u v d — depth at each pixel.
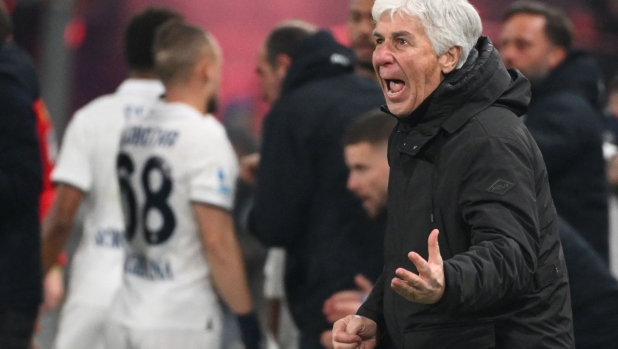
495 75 8.35
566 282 8.59
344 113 13.50
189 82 14.00
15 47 13.52
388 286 8.73
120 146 14.19
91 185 15.61
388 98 8.41
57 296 17.84
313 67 14.00
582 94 16.50
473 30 8.32
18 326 13.24
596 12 33.59
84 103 29.95
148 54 15.67
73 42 29.36
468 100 8.24
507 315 8.29
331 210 13.33
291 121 13.64
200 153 13.53
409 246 8.41
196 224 13.64
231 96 31.56
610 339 11.48
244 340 13.67
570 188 15.80
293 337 15.75
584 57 16.83
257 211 13.88
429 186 8.30
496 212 7.80
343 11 32.03
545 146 15.56
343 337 9.02
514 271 7.64
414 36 8.19
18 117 12.99
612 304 11.51
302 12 32.03
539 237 8.08
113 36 30.19
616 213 18.75
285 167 13.62
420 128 8.37
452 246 8.19
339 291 13.16
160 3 31.02
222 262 13.51
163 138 13.70
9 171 12.91
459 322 8.28
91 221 15.68
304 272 13.77
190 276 13.63
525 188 7.93
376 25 8.44
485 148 8.01
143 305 13.59
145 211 13.73
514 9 16.95
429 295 7.32
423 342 8.38
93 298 15.30
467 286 7.38
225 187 13.56
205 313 13.67
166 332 13.43
